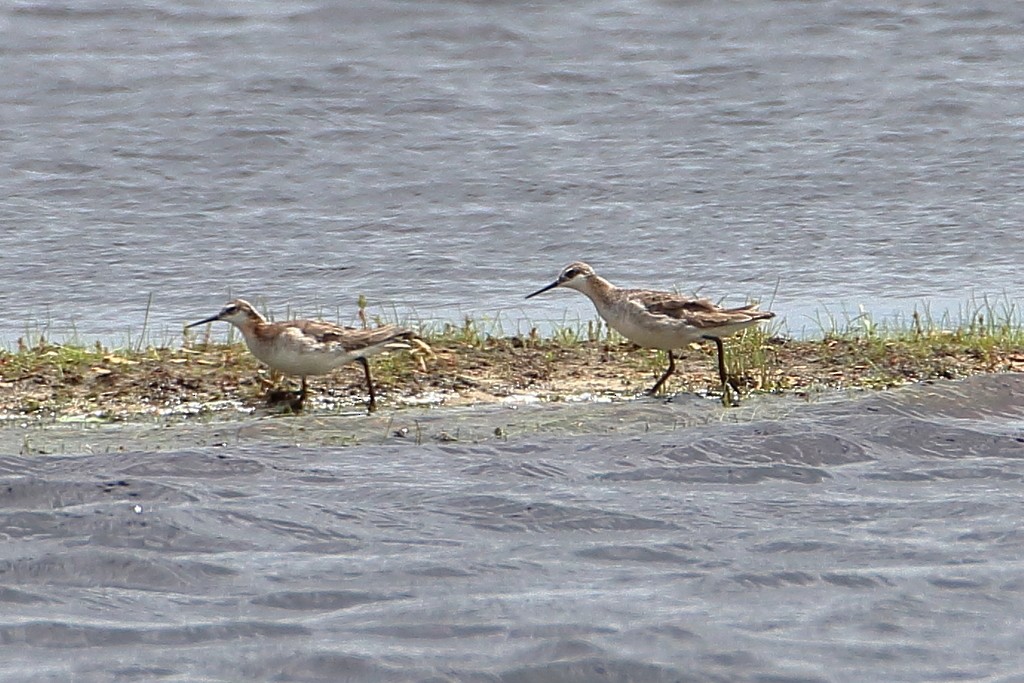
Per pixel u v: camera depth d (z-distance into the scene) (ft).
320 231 87.40
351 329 55.52
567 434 51.16
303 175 95.91
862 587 38.42
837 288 77.92
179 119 102.68
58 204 90.63
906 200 92.89
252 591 38.24
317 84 108.78
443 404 55.36
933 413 52.60
